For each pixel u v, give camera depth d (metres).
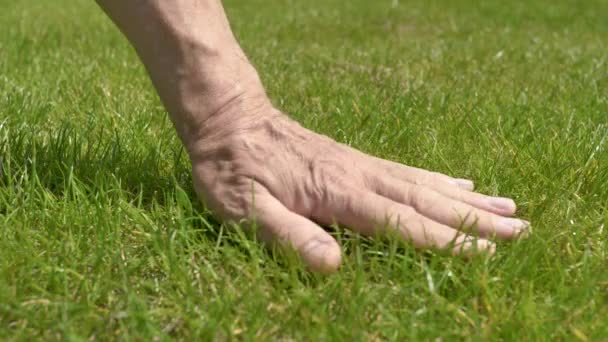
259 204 0.56
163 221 0.59
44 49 1.18
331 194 0.58
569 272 0.53
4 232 0.56
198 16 0.59
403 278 0.52
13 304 0.49
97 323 0.48
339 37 1.43
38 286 0.51
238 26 1.53
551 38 1.44
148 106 0.86
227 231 0.57
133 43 0.60
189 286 0.50
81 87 0.94
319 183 0.58
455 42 1.38
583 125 0.78
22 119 0.78
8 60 1.06
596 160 0.68
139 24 0.59
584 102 0.88
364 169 0.60
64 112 0.84
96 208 0.58
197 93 0.59
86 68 1.03
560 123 0.80
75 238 0.57
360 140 0.75
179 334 0.48
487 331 0.47
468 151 0.72
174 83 0.60
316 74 1.04
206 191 0.59
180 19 0.59
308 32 1.48
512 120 0.80
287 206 0.58
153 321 0.48
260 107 0.61
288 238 0.54
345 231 0.57
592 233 0.58
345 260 0.54
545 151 0.71
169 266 0.53
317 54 1.22
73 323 0.48
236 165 0.58
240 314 0.49
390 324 0.48
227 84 0.60
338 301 0.50
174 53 0.59
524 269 0.52
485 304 0.50
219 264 0.55
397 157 0.72
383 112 0.83
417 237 0.55
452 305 0.49
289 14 1.77
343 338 0.47
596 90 0.94
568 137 0.74
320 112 0.85
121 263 0.53
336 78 1.02
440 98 0.90
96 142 0.75
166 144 0.72
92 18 1.65
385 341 0.48
